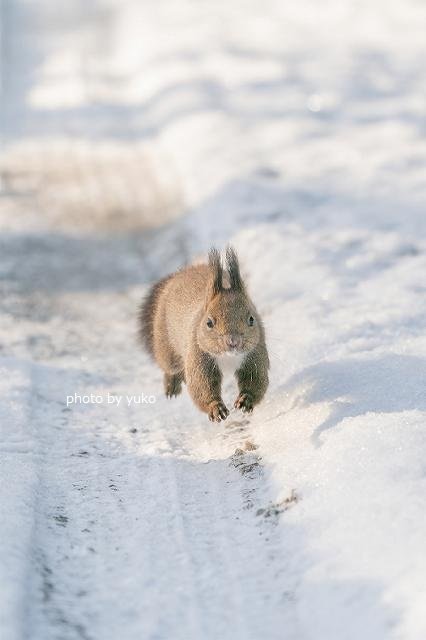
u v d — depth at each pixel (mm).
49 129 32250
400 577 8453
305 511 9977
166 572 9609
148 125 32344
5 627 8164
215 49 40875
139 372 15688
